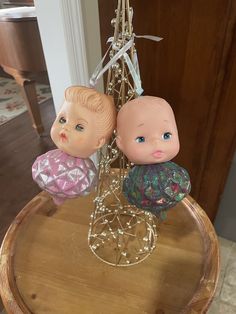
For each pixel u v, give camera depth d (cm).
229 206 94
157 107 37
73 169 41
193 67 66
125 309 45
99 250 54
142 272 50
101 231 58
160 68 70
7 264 51
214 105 71
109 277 50
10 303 46
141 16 64
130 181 41
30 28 128
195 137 78
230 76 66
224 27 59
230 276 95
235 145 76
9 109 203
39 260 53
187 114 75
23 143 166
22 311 45
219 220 100
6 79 255
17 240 56
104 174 54
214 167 83
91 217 59
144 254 53
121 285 49
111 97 41
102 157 50
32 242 56
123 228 58
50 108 199
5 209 124
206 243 54
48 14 70
